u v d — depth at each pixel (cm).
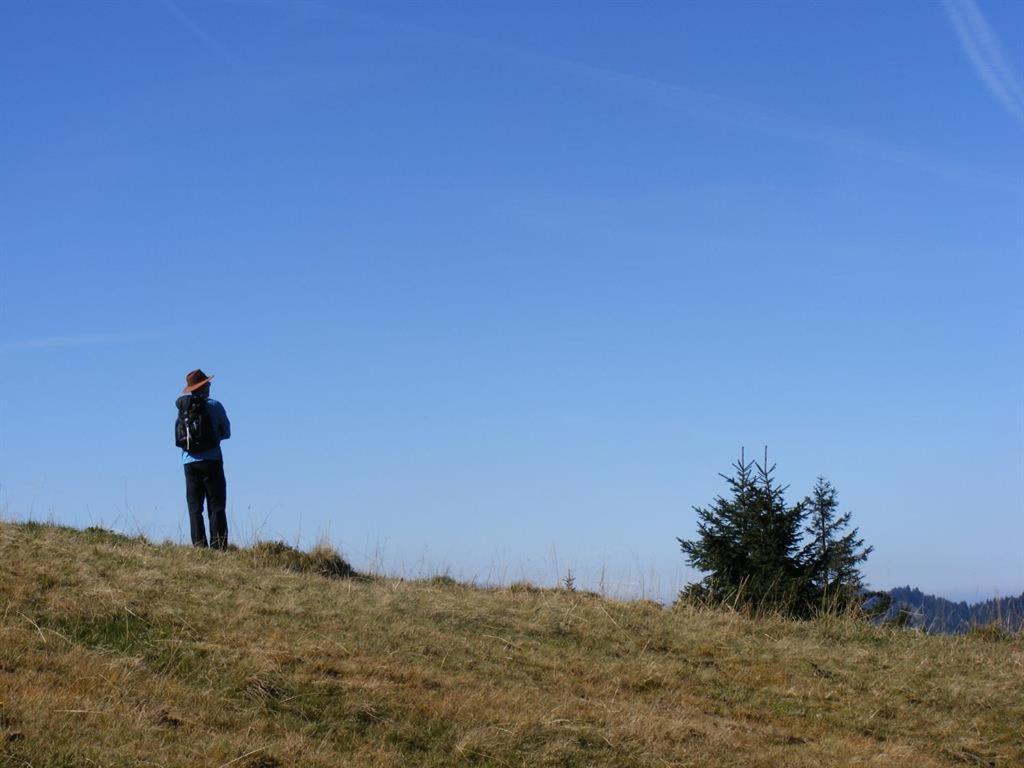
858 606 1798
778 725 1145
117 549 1377
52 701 851
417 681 1060
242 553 1530
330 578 1498
